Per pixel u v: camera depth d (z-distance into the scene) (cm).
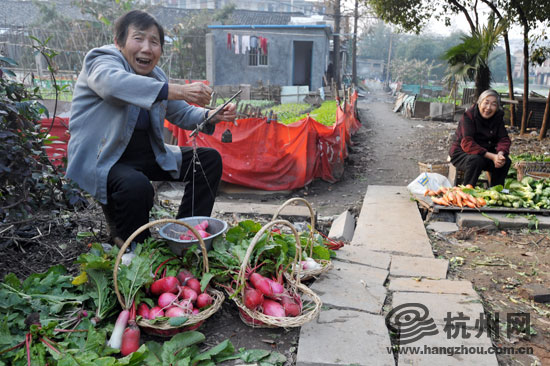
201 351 270
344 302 322
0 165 347
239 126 778
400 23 1483
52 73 440
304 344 272
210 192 400
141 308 278
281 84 2903
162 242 337
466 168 622
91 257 280
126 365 237
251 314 281
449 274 394
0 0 3662
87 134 341
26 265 370
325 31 2919
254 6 6612
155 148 369
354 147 1238
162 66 2500
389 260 405
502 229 512
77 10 3641
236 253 317
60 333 258
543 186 600
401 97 2262
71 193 400
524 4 1175
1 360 236
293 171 806
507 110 1477
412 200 609
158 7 3378
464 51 1380
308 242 370
